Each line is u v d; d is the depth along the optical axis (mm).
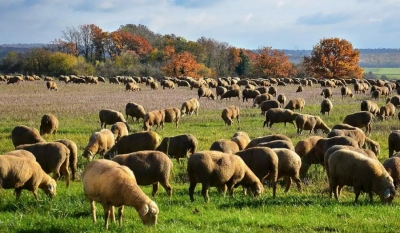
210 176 14664
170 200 14641
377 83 73875
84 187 11805
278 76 137750
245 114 39094
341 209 13375
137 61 144125
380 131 30000
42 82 88938
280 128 31531
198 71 136125
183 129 30812
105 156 20250
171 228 11000
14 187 13297
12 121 32938
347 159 15273
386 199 14664
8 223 11562
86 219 12219
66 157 16578
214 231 10992
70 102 47312
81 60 142125
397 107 41812
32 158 15148
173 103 46781
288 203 14414
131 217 12500
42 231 11227
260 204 14234
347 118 30000
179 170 19406
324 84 78938
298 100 40125
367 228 11305
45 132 26609
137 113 34375
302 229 11305
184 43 156750
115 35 159625
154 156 14898
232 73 152000
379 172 14781
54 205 13414
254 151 16578
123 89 71500
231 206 14023
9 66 136750
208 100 51969
